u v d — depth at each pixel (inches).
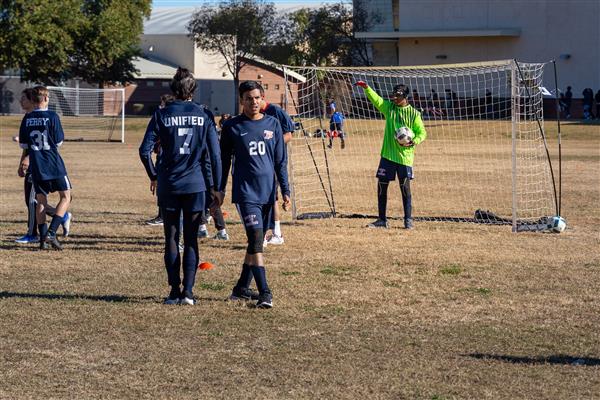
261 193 411.8
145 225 686.5
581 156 1517.0
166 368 321.4
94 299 426.9
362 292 446.6
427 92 1862.7
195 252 417.4
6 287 452.8
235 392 295.4
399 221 722.2
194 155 404.2
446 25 3149.6
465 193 953.5
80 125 2425.0
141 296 434.0
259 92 413.1
